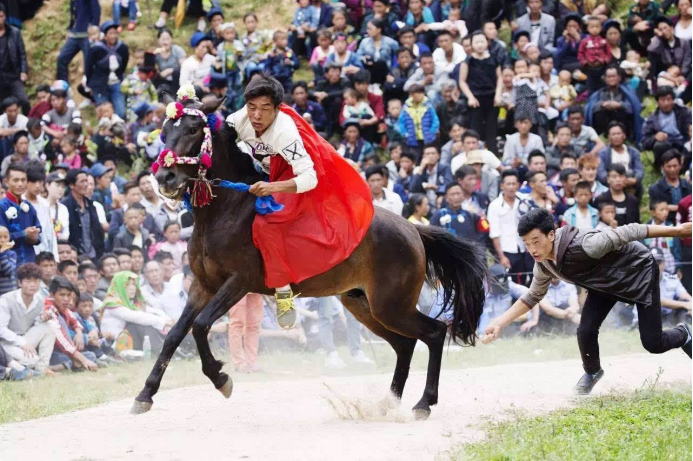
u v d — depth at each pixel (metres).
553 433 6.91
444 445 6.89
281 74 20.19
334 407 8.45
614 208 16.70
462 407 8.87
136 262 14.55
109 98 20.77
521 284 15.70
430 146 18.67
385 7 20.83
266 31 20.70
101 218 15.84
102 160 18.86
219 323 14.55
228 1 24.56
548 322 15.37
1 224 13.25
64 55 21.80
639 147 20.77
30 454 6.98
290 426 7.99
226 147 8.09
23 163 13.70
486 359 12.84
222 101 7.89
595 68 20.95
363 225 8.27
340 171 8.25
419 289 8.68
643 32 21.98
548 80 20.23
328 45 20.64
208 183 7.87
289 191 7.83
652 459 6.24
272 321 14.84
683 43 21.58
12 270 13.18
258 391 10.20
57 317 12.93
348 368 12.71
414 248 8.59
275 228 7.93
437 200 17.06
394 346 8.97
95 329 13.65
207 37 20.58
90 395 10.33
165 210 15.92
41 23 24.03
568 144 19.09
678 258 17.41
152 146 18.94
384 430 7.66
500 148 19.92
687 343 8.60
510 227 15.73
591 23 21.06
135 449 7.05
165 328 14.09
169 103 7.88
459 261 9.07
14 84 20.47
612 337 14.59
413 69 20.11
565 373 10.83
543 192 16.47
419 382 10.49
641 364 11.39
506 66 19.72
